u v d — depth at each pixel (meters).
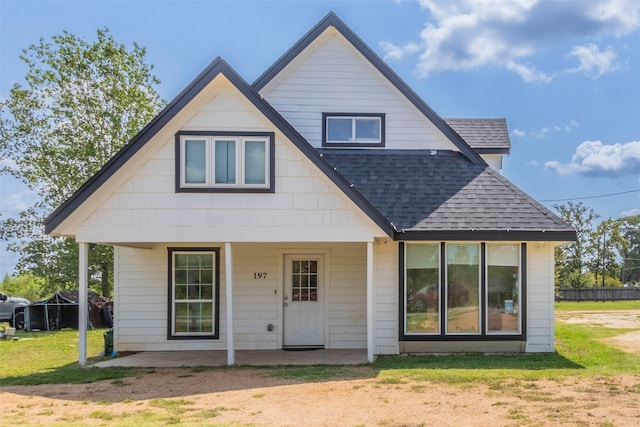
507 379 9.68
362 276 14.39
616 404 7.95
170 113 11.56
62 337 19.70
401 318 12.72
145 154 11.66
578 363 11.53
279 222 11.70
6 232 29.00
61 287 30.69
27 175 28.05
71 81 28.00
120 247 14.29
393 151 14.92
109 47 28.05
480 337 12.67
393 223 12.52
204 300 14.34
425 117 15.02
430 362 11.69
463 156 14.90
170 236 11.59
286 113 14.88
